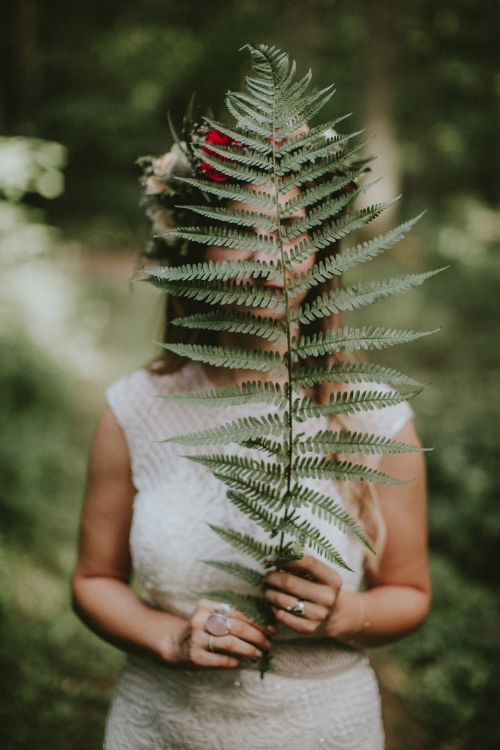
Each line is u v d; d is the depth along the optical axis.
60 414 5.88
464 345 7.82
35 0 14.12
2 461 4.59
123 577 1.54
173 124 1.32
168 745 1.38
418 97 18.44
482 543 4.43
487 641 3.64
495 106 18.69
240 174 0.90
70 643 3.52
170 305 1.52
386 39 14.27
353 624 1.33
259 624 1.17
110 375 7.56
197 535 1.36
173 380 1.49
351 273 11.03
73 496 5.07
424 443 5.13
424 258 12.52
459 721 3.13
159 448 1.43
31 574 4.04
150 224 1.43
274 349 1.41
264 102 0.90
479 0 16.36
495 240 15.61
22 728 2.96
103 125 13.06
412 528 1.41
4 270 5.71
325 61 17.67
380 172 14.27
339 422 1.41
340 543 1.35
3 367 5.50
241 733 1.35
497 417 5.72
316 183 1.21
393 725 3.16
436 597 3.99
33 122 13.34
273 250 0.90
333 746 1.36
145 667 1.44
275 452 0.95
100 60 15.17
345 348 0.91
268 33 16.67
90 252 12.34
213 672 1.37
